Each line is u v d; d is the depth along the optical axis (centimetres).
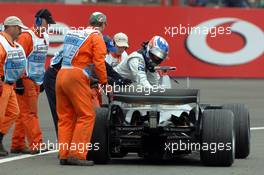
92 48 3909
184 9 8700
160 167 3953
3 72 4219
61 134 3991
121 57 4838
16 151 4462
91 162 3972
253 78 8862
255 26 8806
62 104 3988
